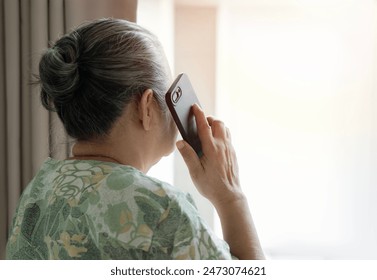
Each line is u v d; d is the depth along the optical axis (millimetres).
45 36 1516
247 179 1863
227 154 817
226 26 1816
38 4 1502
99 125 716
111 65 694
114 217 650
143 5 1761
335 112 1840
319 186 1865
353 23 1808
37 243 714
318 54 1826
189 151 783
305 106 1843
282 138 1854
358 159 1840
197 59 1822
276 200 1870
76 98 715
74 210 673
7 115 1542
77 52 704
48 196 719
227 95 1837
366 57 1807
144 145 762
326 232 1875
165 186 682
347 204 1860
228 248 699
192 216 669
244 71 1833
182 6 1801
